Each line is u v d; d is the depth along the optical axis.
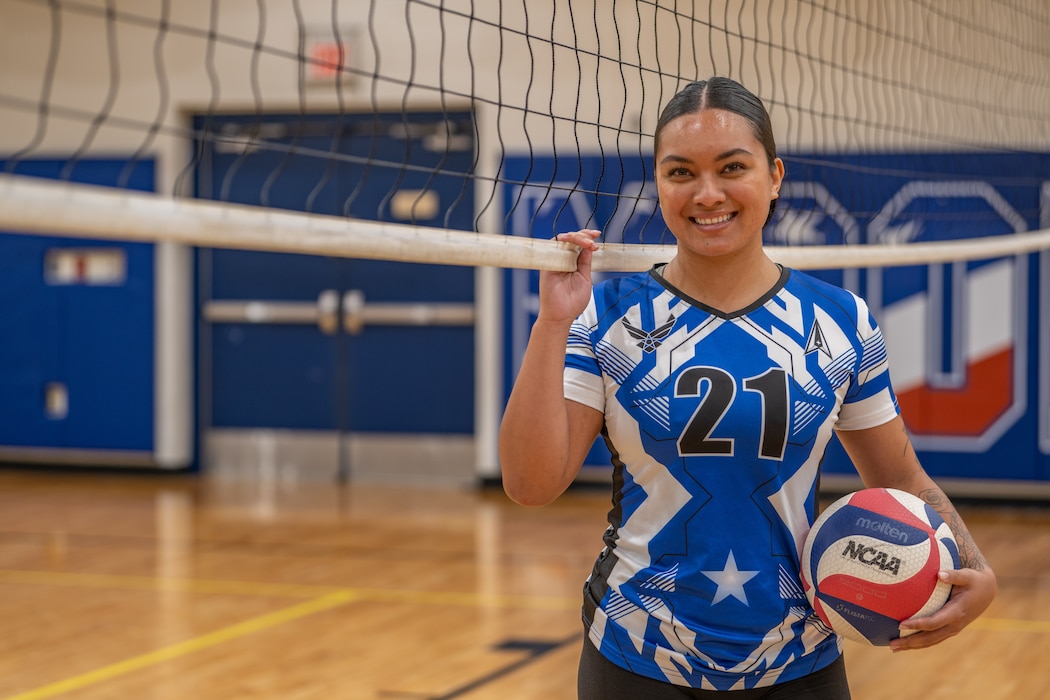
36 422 9.02
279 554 5.98
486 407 8.39
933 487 1.85
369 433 8.76
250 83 8.48
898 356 7.67
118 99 8.66
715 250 1.65
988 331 7.54
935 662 4.02
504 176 7.92
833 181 7.09
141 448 8.88
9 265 8.95
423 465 8.67
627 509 1.73
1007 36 6.97
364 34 8.27
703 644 1.66
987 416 7.59
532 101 7.75
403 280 8.64
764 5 6.54
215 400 8.98
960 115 6.99
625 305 1.74
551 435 1.67
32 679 3.81
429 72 8.13
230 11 8.48
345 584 5.27
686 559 1.67
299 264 8.79
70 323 8.93
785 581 1.70
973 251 3.72
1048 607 4.81
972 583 1.70
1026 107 7.09
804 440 1.68
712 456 1.66
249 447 8.95
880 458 1.85
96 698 3.61
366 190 8.46
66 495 7.98
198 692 3.67
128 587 5.21
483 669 3.92
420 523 6.93
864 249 2.89
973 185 7.23
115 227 1.25
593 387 1.73
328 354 8.80
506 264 1.68
